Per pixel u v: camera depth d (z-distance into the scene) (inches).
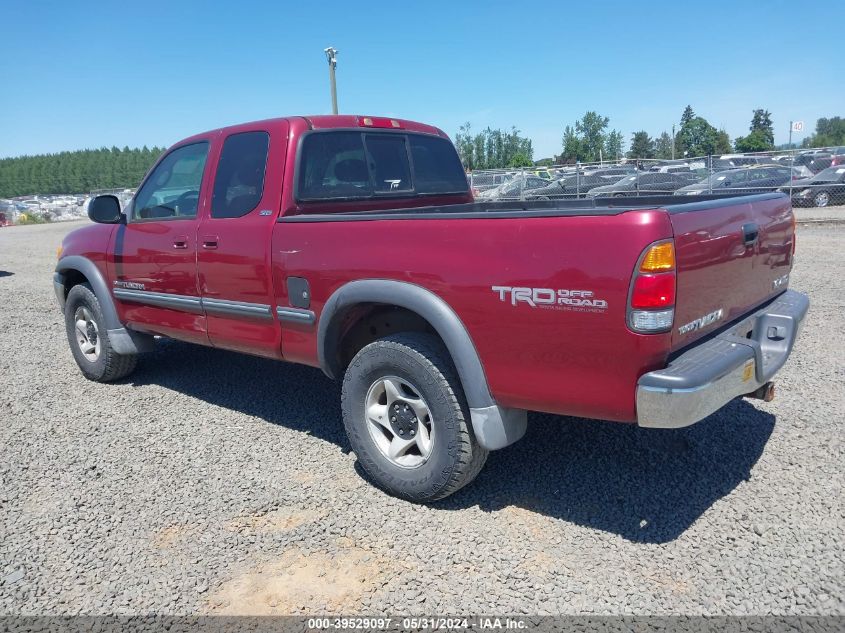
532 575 111.4
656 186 786.2
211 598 109.5
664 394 101.3
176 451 166.4
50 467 159.8
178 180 186.4
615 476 143.8
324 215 143.0
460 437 125.4
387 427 136.5
